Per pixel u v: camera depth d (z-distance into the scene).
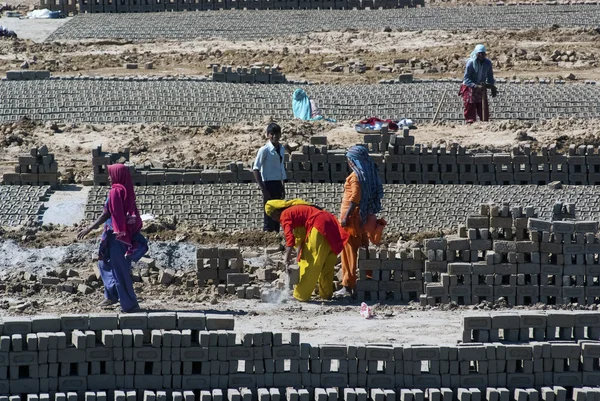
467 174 73.62
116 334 42.34
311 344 43.66
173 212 68.25
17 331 42.06
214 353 42.97
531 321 44.78
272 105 94.25
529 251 52.47
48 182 72.31
